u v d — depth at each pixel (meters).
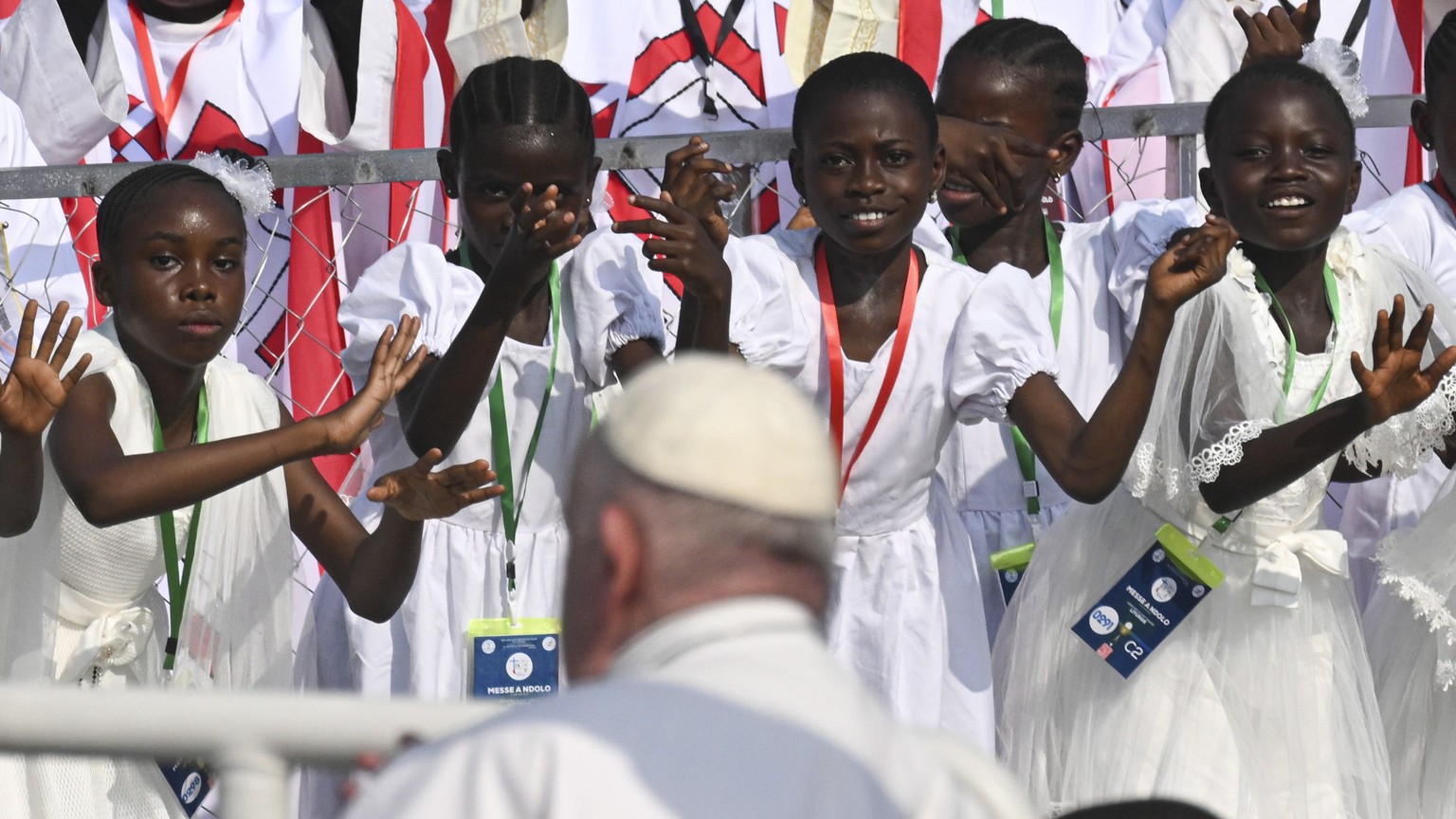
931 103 14.43
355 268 21.09
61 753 5.73
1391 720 15.14
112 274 12.77
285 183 16.36
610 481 5.86
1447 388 14.65
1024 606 15.12
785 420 5.90
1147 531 14.56
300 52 21.61
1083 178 21.42
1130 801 7.23
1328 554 14.30
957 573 15.03
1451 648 14.70
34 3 20.81
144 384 13.00
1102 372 16.91
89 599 12.94
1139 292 16.39
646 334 14.55
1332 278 14.70
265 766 5.79
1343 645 14.50
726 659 5.60
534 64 14.88
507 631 14.04
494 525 14.75
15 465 11.48
